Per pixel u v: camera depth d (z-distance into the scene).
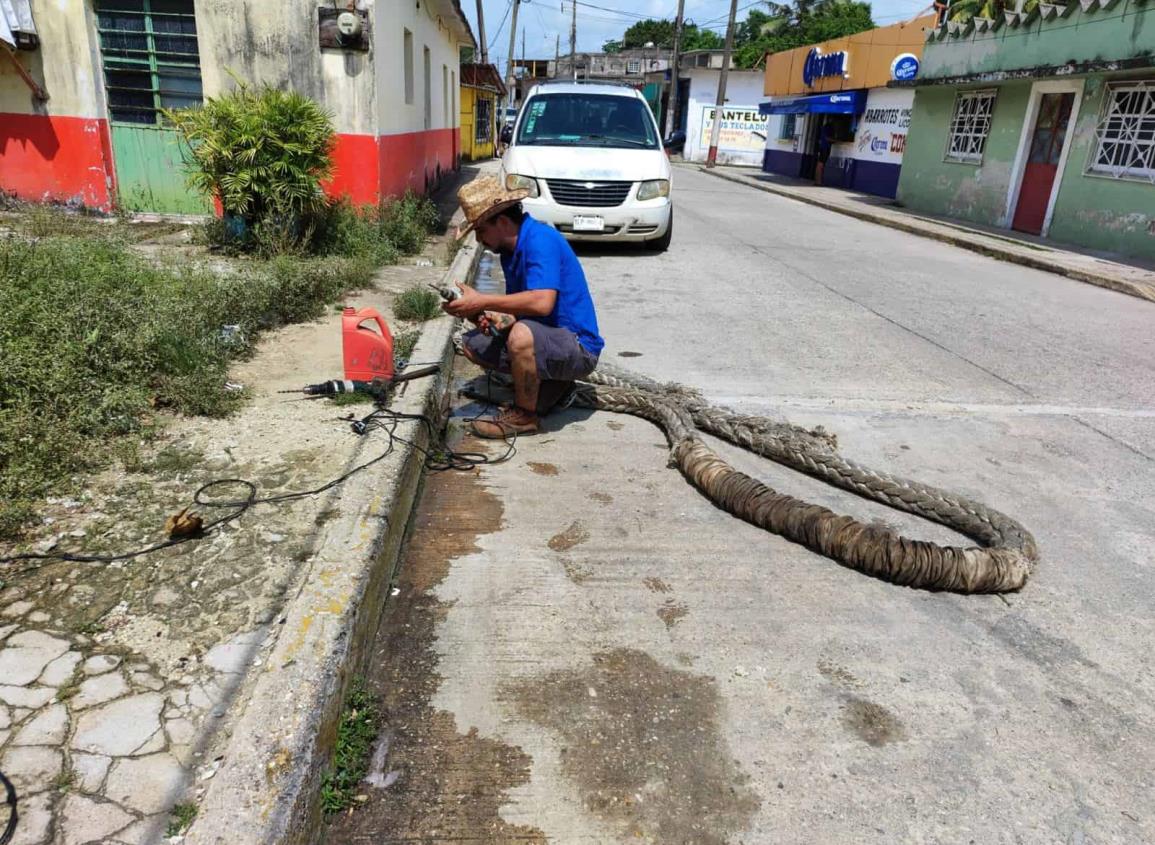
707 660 2.78
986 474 4.29
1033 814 2.23
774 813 2.20
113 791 1.91
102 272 4.82
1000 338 7.03
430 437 4.25
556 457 4.29
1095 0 12.14
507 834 2.10
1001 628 3.04
